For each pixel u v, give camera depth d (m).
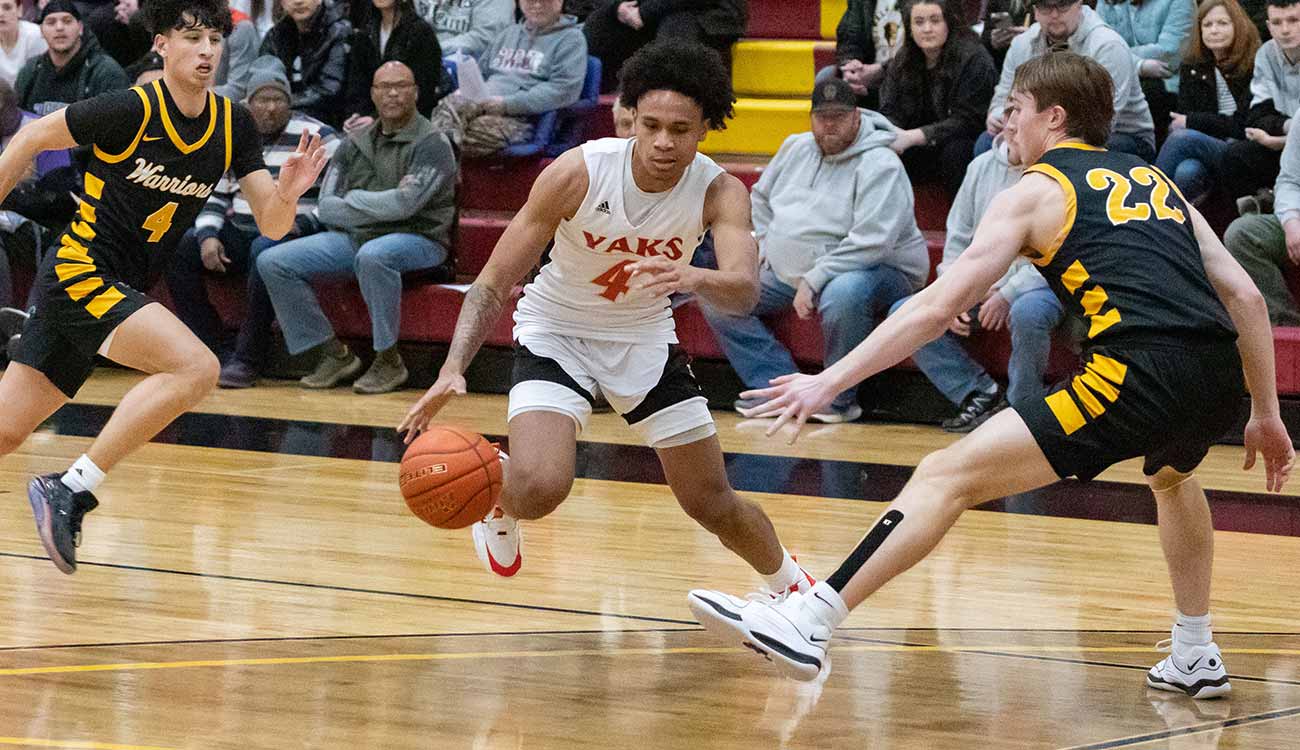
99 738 4.02
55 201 11.59
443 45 12.39
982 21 11.73
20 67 12.27
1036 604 5.86
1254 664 5.09
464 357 4.62
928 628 5.48
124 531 6.77
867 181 10.12
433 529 6.98
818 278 10.12
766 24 13.09
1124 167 4.42
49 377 5.72
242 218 11.48
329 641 5.10
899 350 4.06
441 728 4.20
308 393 11.13
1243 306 4.42
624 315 4.88
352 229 11.10
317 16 11.89
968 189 9.90
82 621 5.25
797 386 3.99
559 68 11.84
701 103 4.46
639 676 4.79
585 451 9.17
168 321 5.55
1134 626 5.56
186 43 5.49
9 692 4.41
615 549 6.65
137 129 5.49
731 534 5.02
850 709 4.48
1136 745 4.18
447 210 11.20
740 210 4.71
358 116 11.70
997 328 9.80
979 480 4.17
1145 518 7.59
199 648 4.96
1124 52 10.01
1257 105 10.03
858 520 7.39
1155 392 4.15
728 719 4.36
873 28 11.58
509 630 5.31
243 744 4.01
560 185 4.66
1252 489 8.37
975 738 4.22
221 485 7.87
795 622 4.09
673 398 4.88
